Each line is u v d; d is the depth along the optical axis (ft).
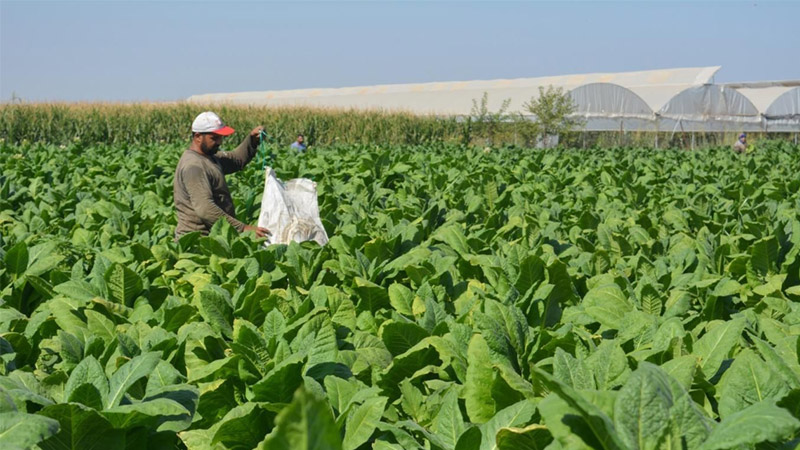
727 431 7.20
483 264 19.08
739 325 12.06
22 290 18.67
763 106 176.65
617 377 10.66
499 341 11.66
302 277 19.51
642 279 17.26
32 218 28.81
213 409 12.53
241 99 258.16
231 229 25.46
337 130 148.87
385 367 13.61
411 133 152.87
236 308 15.70
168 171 50.44
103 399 10.61
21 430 8.50
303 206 27.40
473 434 9.83
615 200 36.22
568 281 16.75
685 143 159.74
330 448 4.75
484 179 41.91
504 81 218.18
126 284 17.34
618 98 156.46
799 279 19.81
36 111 129.18
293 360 11.19
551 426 7.28
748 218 27.99
